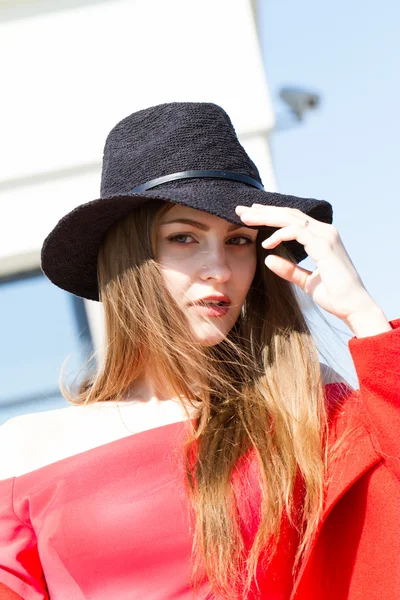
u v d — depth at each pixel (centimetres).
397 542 192
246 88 411
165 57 414
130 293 215
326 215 221
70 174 408
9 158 408
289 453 203
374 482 196
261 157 407
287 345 217
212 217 207
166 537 200
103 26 417
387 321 194
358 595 197
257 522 199
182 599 197
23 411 399
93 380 235
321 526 195
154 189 210
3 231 404
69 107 412
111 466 208
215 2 415
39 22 418
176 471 205
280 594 199
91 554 202
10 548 206
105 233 223
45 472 214
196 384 220
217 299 209
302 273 205
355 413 204
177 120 216
